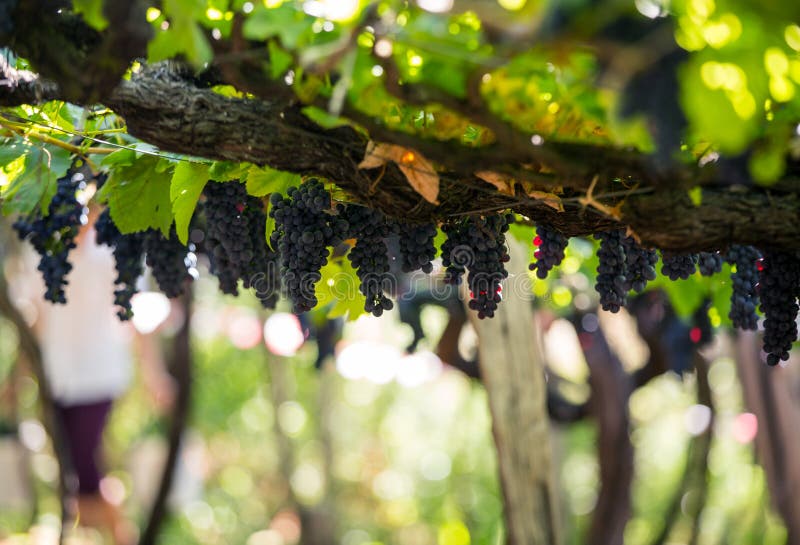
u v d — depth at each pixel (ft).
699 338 10.96
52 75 6.42
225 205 7.61
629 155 6.40
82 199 8.45
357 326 21.83
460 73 6.24
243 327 22.66
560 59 5.95
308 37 6.33
